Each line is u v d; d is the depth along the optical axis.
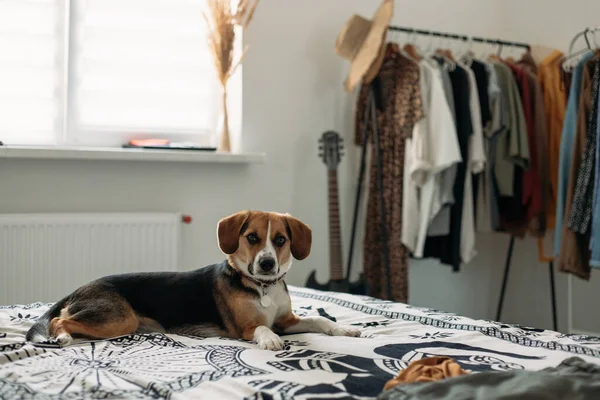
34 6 3.33
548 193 3.77
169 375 1.41
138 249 3.30
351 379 1.37
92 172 3.35
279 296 1.98
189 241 3.54
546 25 4.12
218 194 3.61
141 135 3.59
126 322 1.89
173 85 3.63
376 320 2.10
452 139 3.46
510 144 3.61
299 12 3.78
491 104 3.66
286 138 3.75
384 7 3.56
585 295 3.85
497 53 4.38
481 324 1.99
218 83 3.76
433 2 4.17
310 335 1.91
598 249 2.99
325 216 3.87
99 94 3.47
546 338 1.82
